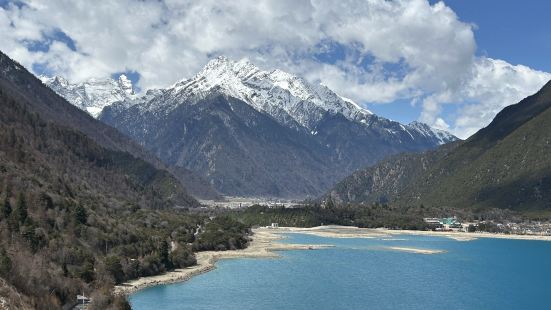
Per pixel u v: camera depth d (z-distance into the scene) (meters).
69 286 170.12
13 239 179.38
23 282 154.88
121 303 170.00
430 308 191.62
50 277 167.75
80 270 186.12
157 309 180.38
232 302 191.50
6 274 151.38
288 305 189.25
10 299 141.50
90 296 171.62
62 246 196.12
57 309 156.25
